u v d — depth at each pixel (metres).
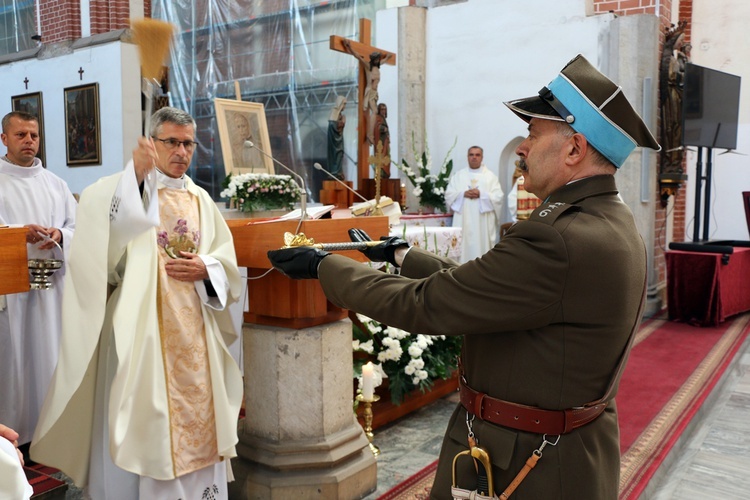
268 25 11.51
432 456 3.57
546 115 1.44
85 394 2.52
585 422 1.44
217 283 2.59
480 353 1.51
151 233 2.53
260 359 2.92
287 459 2.81
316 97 11.19
